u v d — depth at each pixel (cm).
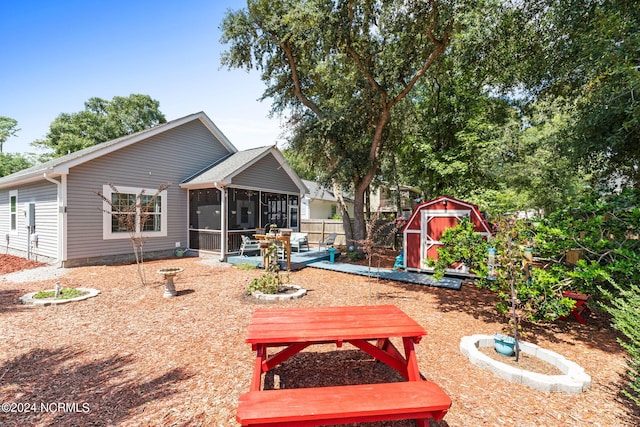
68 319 479
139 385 290
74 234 917
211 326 450
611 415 250
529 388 289
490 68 936
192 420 238
